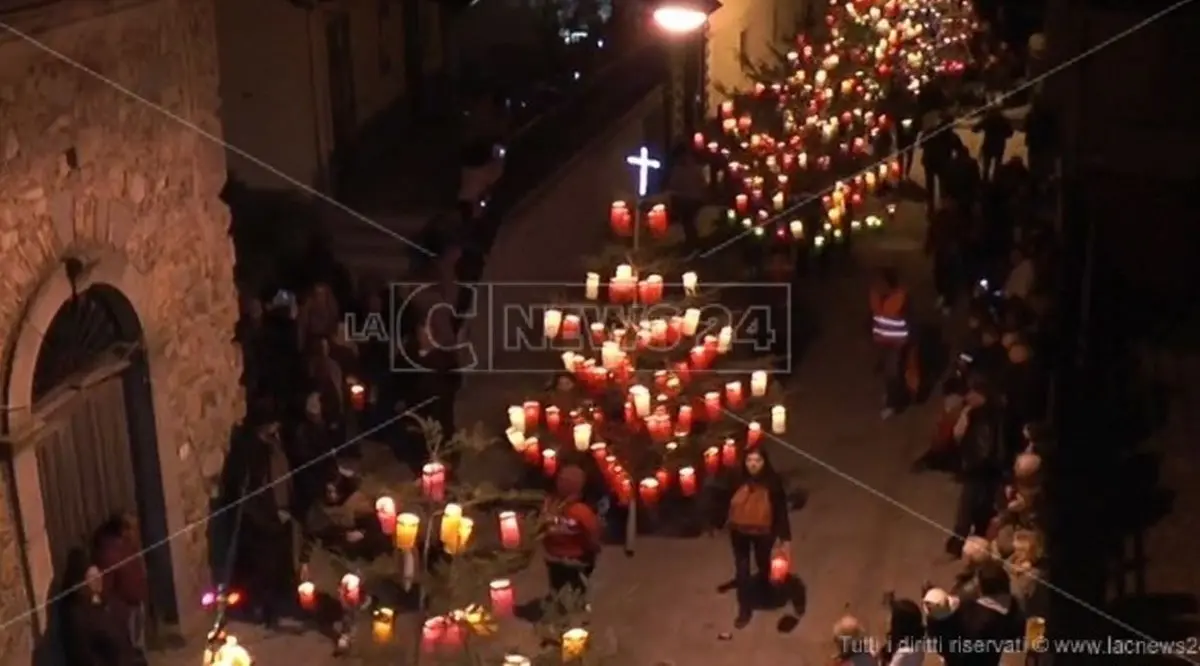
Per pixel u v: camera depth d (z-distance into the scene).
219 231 11.80
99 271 9.62
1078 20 16.44
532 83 20.77
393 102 19.70
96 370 9.79
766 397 12.49
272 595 11.15
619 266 11.74
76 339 9.83
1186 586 11.31
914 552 12.22
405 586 8.81
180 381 10.97
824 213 17.94
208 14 11.54
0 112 8.67
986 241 16.89
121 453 10.42
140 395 10.45
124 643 9.56
